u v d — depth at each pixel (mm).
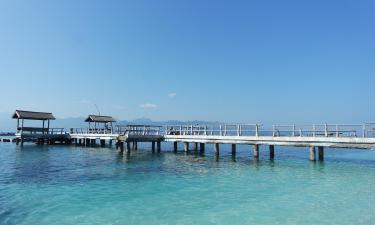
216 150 30375
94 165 25797
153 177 20406
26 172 22391
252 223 11695
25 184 18219
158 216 12516
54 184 18234
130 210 13281
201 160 29172
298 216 12414
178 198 15125
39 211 13133
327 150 44219
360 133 25250
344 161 28219
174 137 34312
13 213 12867
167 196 15516
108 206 13844
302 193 15922
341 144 23453
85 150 40062
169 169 23641
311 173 21594
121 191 16531
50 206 13828
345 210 13102
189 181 19078
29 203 14289
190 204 14125
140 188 17250
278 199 14859
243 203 14234
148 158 30641
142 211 13148
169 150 40500
